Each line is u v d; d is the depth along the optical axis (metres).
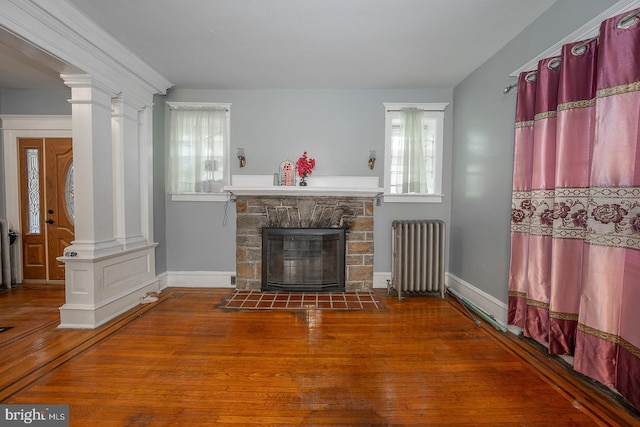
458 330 2.79
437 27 2.51
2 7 1.92
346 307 3.35
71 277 2.78
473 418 1.68
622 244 1.71
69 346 2.43
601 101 1.77
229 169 3.99
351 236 3.90
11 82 3.77
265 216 3.87
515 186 2.55
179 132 3.88
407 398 1.84
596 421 1.65
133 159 3.37
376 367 2.17
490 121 3.07
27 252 4.16
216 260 4.04
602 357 1.81
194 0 2.16
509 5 2.22
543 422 1.65
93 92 2.75
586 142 1.97
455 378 2.04
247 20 2.41
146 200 3.56
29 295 3.67
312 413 1.71
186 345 2.47
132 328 2.78
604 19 1.81
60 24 2.27
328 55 3.01
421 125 3.86
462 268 3.67
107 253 2.93
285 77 3.56
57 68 2.55
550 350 2.15
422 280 3.64
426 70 3.37
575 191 2.02
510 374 2.09
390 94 3.95
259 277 3.89
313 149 3.97
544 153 2.25
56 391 1.87
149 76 3.38
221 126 3.92
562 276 2.09
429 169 4.07
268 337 2.62
